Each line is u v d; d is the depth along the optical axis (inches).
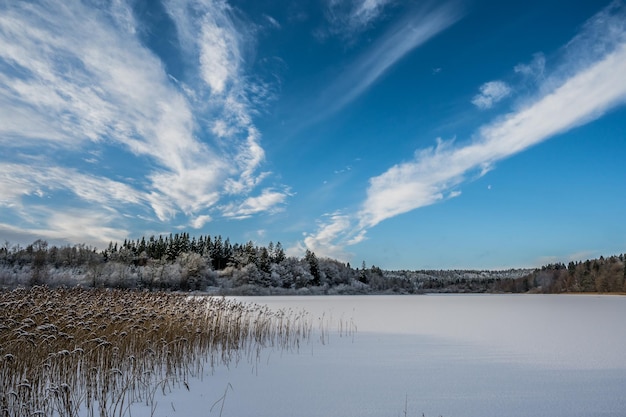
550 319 856.3
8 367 254.1
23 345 279.4
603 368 374.6
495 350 469.4
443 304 1435.8
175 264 2428.6
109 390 281.3
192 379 330.3
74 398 258.5
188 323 442.0
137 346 357.1
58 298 486.3
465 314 985.5
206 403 264.5
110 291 632.4
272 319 739.4
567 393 291.7
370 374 349.1
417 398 277.4
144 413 242.2
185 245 3312.0
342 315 938.7
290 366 381.4
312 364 390.6
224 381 323.9
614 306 1304.1
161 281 2071.9
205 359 405.1
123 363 325.1
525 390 299.0
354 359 416.2
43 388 248.5
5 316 339.9
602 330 663.8
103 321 370.3
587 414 247.0
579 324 757.9
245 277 2551.7
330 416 240.4
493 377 338.6
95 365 304.7
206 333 459.5
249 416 239.5
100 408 231.0
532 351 462.9
